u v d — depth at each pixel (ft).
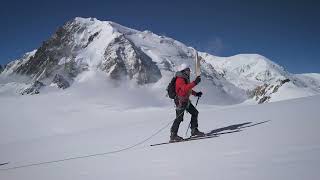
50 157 36.81
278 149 20.06
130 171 21.39
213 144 26.11
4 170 31.76
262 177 15.26
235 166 17.94
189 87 31.22
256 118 39.11
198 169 18.71
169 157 23.91
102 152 33.58
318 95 65.16
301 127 26.68
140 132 47.55
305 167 15.48
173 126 31.78
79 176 22.72
